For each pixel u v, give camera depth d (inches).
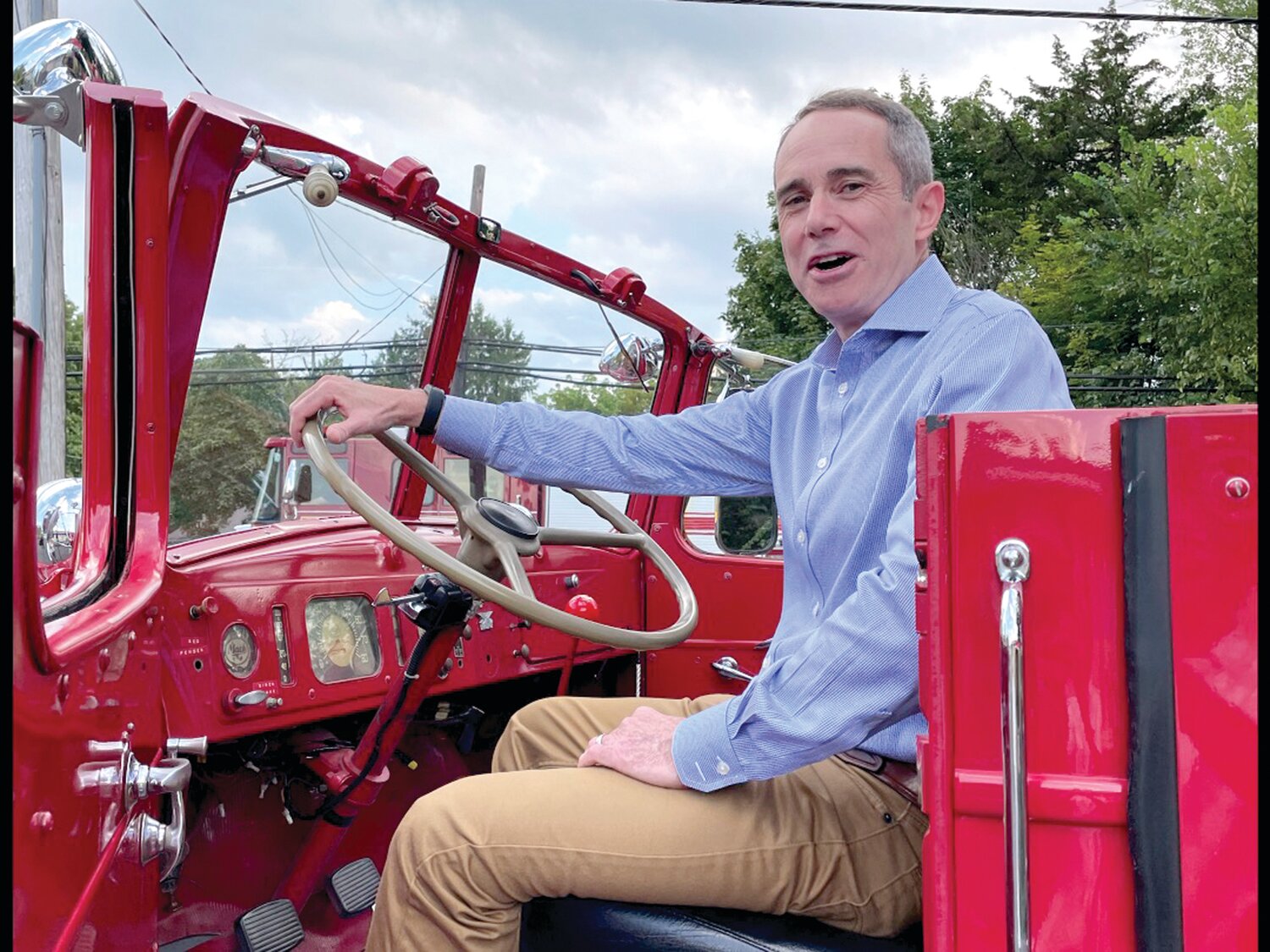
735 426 74.3
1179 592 34.3
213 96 67.2
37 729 31.8
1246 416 34.0
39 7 187.9
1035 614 35.9
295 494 84.1
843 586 59.4
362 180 78.6
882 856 54.1
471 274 92.0
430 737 98.0
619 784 54.9
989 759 36.5
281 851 83.4
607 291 105.7
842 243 62.9
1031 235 764.0
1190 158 644.7
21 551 28.9
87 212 54.3
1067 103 865.5
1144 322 652.7
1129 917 35.1
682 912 53.4
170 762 51.1
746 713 52.6
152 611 53.7
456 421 69.4
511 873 52.3
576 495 75.5
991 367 56.7
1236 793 33.9
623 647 59.3
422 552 55.7
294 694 75.3
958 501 36.6
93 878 39.8
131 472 54.9
